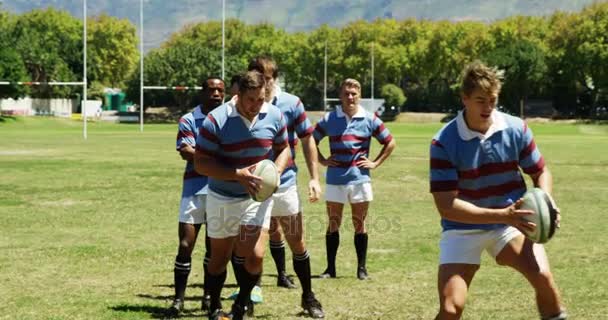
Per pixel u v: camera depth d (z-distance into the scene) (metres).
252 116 9.88
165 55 133.25
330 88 158.62
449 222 8.19
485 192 8.11
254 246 10.10
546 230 7.53
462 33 147.62
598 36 129.25
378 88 153.00
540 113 140.25
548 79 135.00
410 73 149.62
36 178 33.50
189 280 13.71
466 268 8.05
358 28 154.00
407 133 89.81
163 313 11.21
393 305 11.63
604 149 56.62
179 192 28.17
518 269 8.00
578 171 37.47
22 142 64.50
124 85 155.00
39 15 166.12
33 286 13.01
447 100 148.50
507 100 137.75
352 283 13.26
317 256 16.02
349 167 13.88
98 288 12.89
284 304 11.77
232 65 130.75
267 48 159.75
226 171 9.67
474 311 11.16
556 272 13.89
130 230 19.38
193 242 11.48
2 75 107.75
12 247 16.81
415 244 17.19
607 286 12.70
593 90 132.75
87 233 18.89
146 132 88.38
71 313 11.16
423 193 27.97
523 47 133.00
